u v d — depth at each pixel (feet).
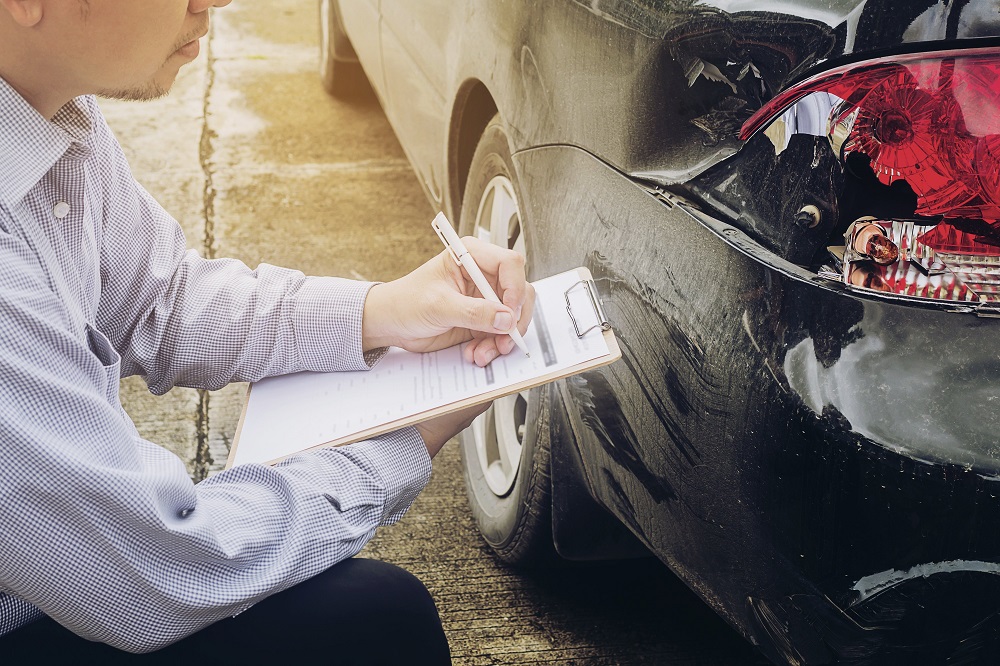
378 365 4.33
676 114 4.08
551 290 4.38
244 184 12.41
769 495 3.60
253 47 17.38
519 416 6.55
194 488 3.37
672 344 4.03
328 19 14.10
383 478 3.78
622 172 4.49
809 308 3.49
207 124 14.14
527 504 6.04
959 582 3.28
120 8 2.95
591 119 4.76
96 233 3.98
